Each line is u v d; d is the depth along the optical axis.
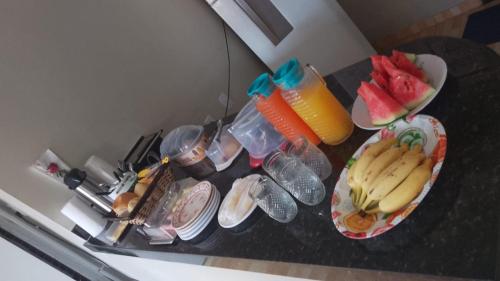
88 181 1.49
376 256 0.70
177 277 1.74
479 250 0.57
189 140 1.38
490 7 1.94
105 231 1.54
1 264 2.13
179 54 2.12
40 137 1.59
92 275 2.10
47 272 2.22
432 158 0.71
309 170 0.92
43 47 1.64
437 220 0.66
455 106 0.79
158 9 2.05
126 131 1.84
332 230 0.82
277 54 2.01
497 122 0.69
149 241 1.35
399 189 0.68
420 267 0.62
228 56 2.35
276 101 0.97
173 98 2.05
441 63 0.81
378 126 0.87
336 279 0.80
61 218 1.62
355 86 1.10
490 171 0.64
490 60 0.81
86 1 1.79
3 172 1.49
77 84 1.72
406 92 0.82
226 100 2.30
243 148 1.31
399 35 2.40
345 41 1.95
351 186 0.80
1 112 1.51
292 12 1.83
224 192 1.23
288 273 0.92
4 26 1.55
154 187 1.31
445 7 2.11
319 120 0.94
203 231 1.15
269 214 0.95
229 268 1.15
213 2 1.91
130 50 1.91
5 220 1.89
